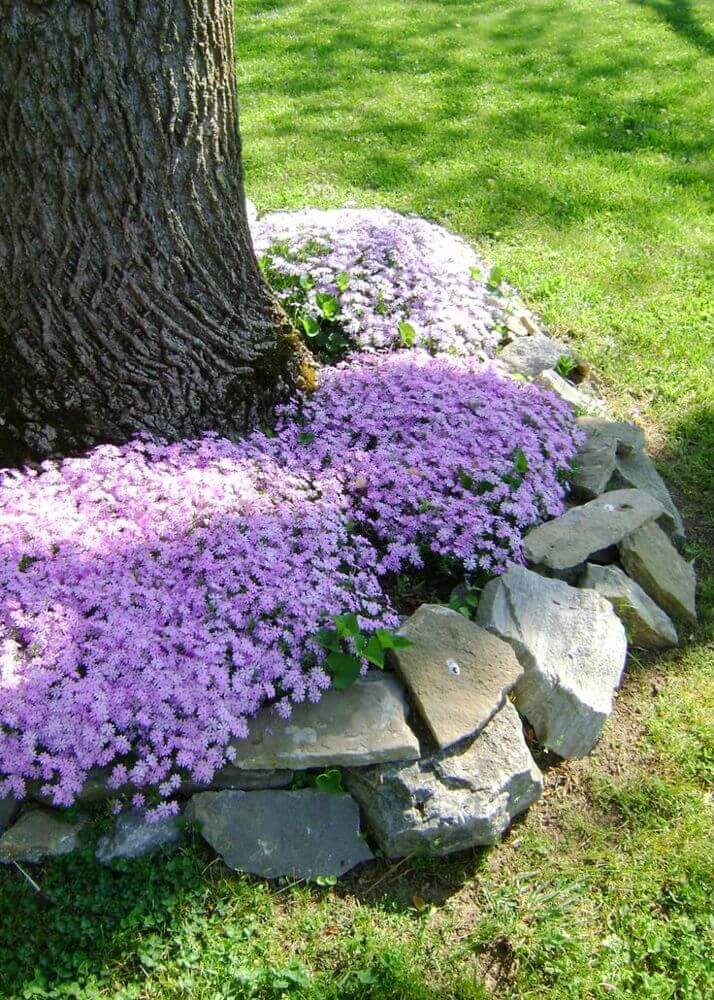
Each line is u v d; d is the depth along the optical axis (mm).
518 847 3082
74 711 2893
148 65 3252
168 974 2631
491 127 9086
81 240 3438
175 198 3553
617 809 3215
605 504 4137
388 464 3891
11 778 2828
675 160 8469
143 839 2859
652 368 5566
